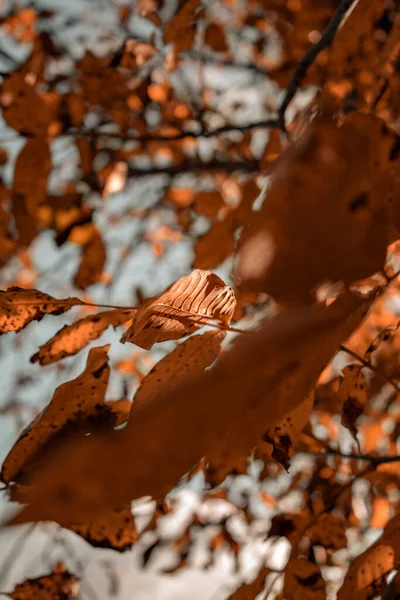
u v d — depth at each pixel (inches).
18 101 64.4
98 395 42.2
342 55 51.9
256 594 49.1
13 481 40.8
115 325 44.8
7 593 49.4
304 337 32.6
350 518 71.6
